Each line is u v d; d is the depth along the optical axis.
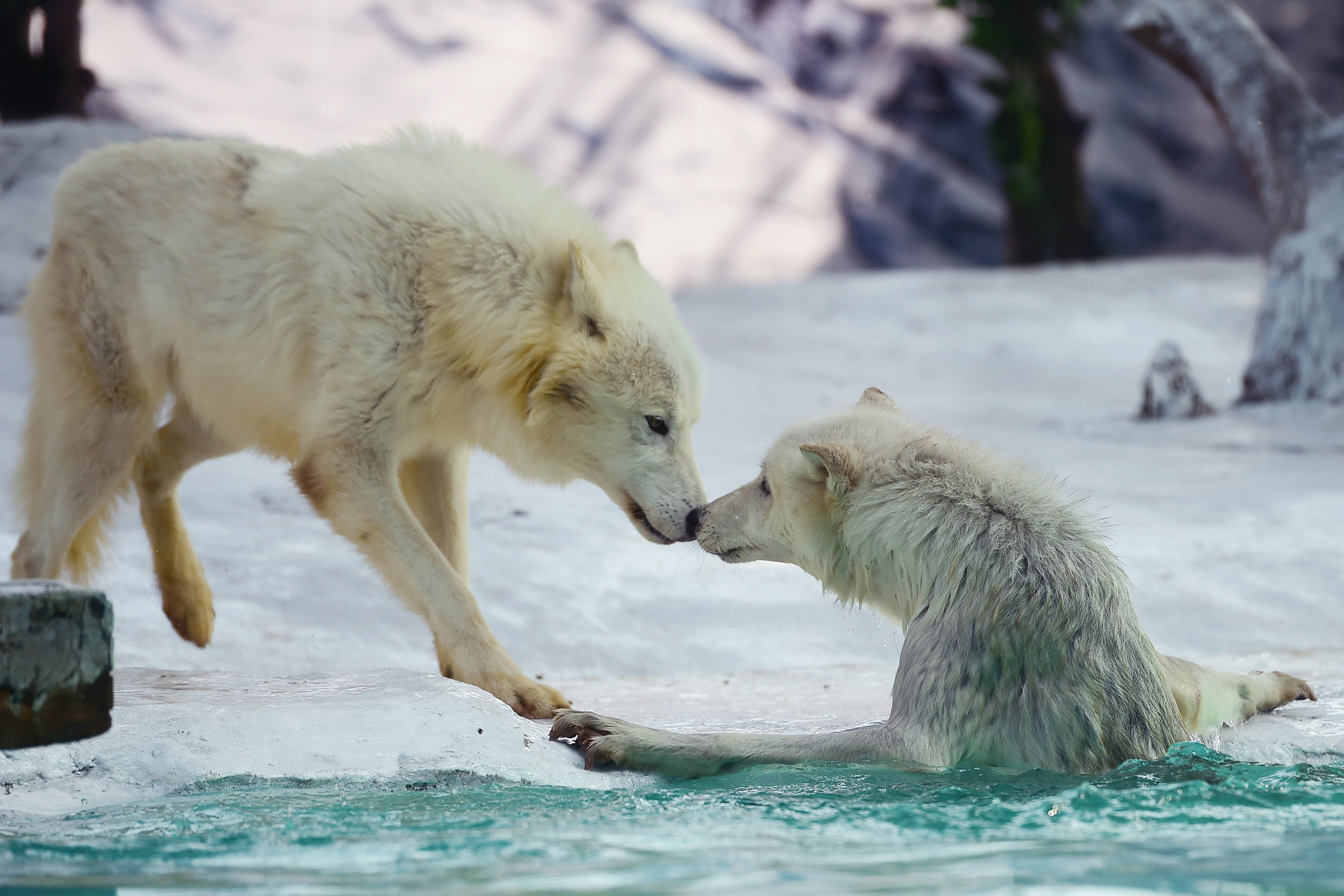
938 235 68.50
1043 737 7.36
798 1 74.62
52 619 6.48
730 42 74.06
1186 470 19.34
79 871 5.26
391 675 8.76
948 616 7.66
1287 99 26.39
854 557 8.25
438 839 5.77
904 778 7.06
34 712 6.43
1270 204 26.44
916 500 7.99
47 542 10.23
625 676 11.20
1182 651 11.79
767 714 9.16
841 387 29.64
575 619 12.14
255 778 6.91
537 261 9.21
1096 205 68.31
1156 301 40.31
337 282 8.96
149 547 12.73
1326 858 5.16
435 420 9.27
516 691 8.55
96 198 10.07
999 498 7.89
